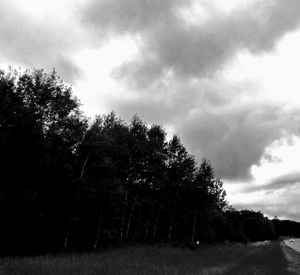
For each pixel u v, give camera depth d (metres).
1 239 25.81
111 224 38.12
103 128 38.28
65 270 14.49
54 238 30.56
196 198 54.62
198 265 21.45
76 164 32.34
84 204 33.12
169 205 53.06
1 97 26.81
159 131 49.50
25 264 15.02
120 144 40.75
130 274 15.03
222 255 32.44
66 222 30.75
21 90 28.56
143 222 50.66
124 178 42.34
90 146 32.47
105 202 34.66
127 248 34.41
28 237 27.88
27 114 27.16
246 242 97.38
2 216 25.72
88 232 35.41
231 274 17.75
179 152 53.41
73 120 30.72
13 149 26.66
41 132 27.42
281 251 42.69
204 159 57.44
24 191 26.48
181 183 53.72
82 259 20.44
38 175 27.81
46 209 29.42
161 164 48.38
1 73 28.03
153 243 44.44
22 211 26.45
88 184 32.19
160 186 46.66
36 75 29.05
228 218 108.00
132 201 43.03
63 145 30.72
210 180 56.06
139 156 44.03
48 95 28.62
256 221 152.75
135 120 47.00
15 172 26.61
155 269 17.27
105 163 33.50
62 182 31.02
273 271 20.25
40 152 27.64
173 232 61.22
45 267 14.75
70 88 30.56
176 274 16.16
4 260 16.22
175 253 32.41
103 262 19.03
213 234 65.75
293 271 21.52
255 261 26.64
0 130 26.62
